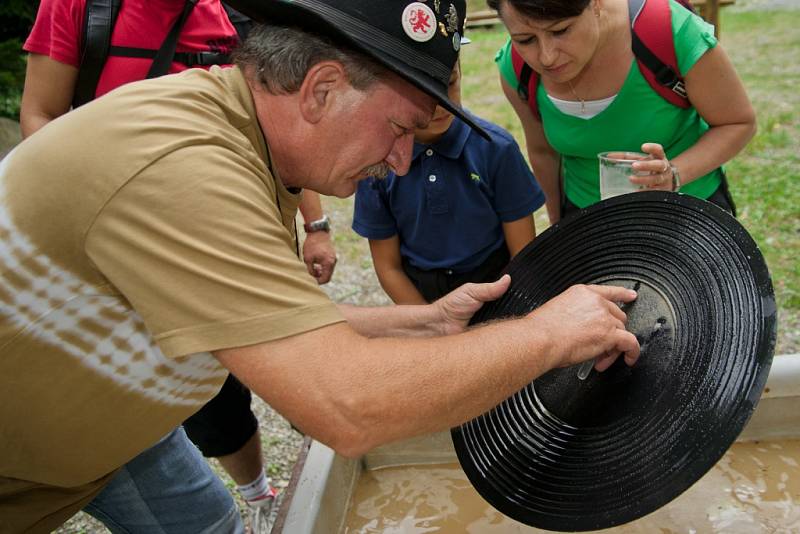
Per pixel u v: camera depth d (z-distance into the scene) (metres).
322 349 1.04
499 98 6.73
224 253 1.02
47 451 1.31
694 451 1.18
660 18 1.96
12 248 1.10
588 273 1.54
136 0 1.97
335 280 4.12
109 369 1.23
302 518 1.62
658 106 2.06
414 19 1.18
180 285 1.02
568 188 2.40
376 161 1.27
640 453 1.27
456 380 1.10
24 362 1.18
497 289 1.58
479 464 1.49
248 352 1.03
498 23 9.45
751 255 1.25
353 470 1.99
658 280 1.43
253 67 1.21
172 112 1.10
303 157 1.25
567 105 2.13
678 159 2.06
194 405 1.40
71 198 1.06
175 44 2.00
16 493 1.42
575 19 1.80
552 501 1.35
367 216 2.27
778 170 4.57
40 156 1.09
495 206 2.19
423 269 2.27
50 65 2.01
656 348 1.37
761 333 1.18
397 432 1.09
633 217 1.49
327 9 1.17
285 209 1.33
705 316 1.30
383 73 1.18
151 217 1.02
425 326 1.66
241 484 2.40
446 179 2.12
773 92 5.96
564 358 1.22
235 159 1.10
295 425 1.11
